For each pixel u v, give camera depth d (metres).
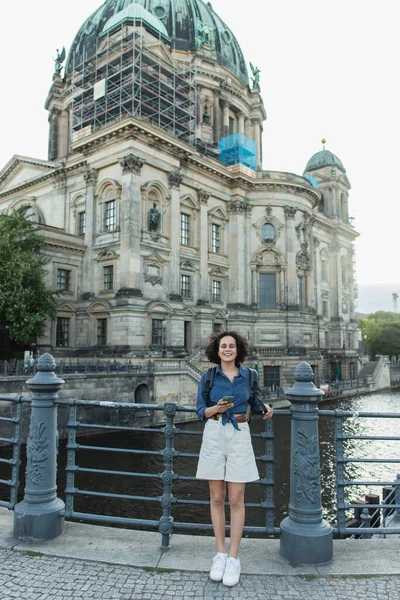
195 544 7.06
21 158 57.22
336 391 65.00
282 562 6.49
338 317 80.12
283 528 6.64
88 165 50.00
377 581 6.02
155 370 40.19
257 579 6.04
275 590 5.77
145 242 46.44
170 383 41.12
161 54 55.59
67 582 5.91
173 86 55.97
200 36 68.88
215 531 6.23
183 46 67.75
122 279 44.69
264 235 61.12
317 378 61.97
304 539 6.43
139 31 52.69
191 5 70.56
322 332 76.81
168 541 6.85
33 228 43.75
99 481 22.58
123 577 6.05
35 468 7.34
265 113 79.38
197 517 18.05
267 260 60.34
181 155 51.19
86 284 48.38
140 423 37.84
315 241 76.94
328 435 35.38
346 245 86.44
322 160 87.12
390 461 7.21
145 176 47.28
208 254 55.69
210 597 5.59
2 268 36.28
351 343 85.56
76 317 48.34
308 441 6.72
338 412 7.20
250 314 58.66
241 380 6.43
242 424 6.31
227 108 70.00
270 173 61.88
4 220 40.38
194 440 33.19
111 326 45.19
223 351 6.41
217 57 70.75
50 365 7.57
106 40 54.72
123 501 19.72
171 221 49.53
